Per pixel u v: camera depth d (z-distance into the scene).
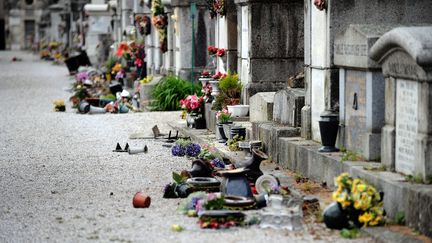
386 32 14.85
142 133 24.53
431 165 13.01
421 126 13.15
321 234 12.66
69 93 40.69
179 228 13.08
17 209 14.88
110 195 15.90
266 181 14.98
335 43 16.30
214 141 21.66
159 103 30.94
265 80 23.48
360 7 16.92
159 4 35.59
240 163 16.36
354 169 14.36
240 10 24.42
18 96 39.09
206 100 24.72
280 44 23.50
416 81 13.29
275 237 12.56
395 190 12.95
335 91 16.97
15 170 18.95
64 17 84.62
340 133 16.25
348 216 12.88
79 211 14.59
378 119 14.96
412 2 17.00
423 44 12.82
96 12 58.19
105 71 43.97
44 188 16.77
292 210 13.15
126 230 13.19
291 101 18.80
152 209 14.61
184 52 32.50
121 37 48.94
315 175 16.14
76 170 18.77
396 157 13.98
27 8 110.06
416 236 12.11
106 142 23.17
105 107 30.81
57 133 25.25
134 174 18.09
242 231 12.95
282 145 17.95
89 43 58.81
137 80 38.03
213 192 15.46
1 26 115.06
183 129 24.53
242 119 22.50
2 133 25.42
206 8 32.31
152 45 39.00
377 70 14.86
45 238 12.88
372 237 12.35
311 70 17.88
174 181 16.84
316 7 17.23
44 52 82.38
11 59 81.81
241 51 24.41
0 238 12.94
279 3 23.42
